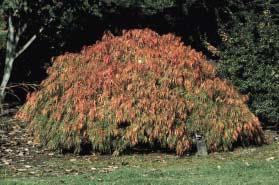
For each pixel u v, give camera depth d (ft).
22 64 58.03
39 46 57.52
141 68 38.75
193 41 59.88
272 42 47.14
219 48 51.60
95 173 32.42
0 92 49.98
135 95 37.91
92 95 38.22
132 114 37.27
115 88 38.14
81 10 51.47
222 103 39.45
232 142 39.63
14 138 41.83
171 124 37.55
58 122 38.14
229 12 58.13
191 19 59.57
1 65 56.13
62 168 34.17
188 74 39.32
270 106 46.55
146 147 39.50
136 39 41.19
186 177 30.71
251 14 50.21
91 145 39.04
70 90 38.37
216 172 31.96
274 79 46.60
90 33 56.70
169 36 41.60
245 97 41.24
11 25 50.47
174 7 59.06
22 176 31.65
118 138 37.60
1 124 45.09
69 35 56.18
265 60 47.24
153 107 37.55
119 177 30.63
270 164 34.09
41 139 38.99
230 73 47.50
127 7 57.26
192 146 39.42
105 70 38.93
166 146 38.60
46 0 47.42
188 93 38.86
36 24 51.98
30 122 40.98
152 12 58.23
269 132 46.80
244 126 39.37
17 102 56.39
